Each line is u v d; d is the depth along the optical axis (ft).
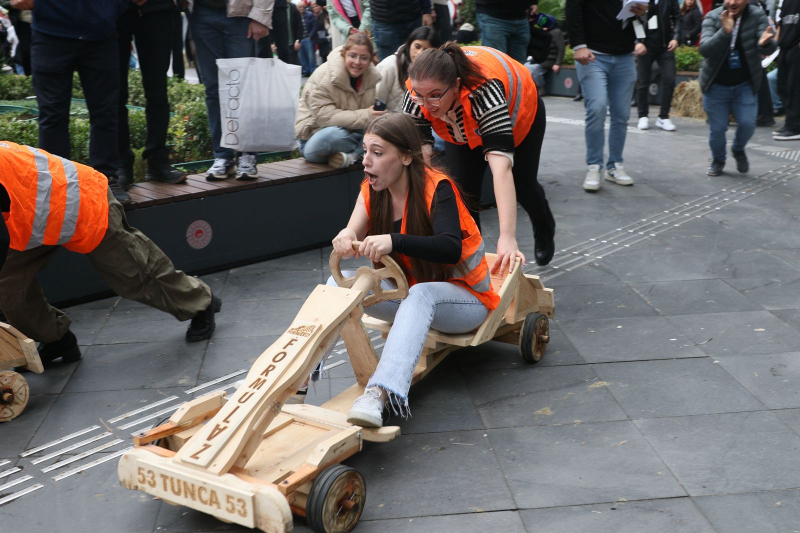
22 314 11.82
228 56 17.83
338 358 12.66
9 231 10.78
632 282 15.72
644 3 20.93
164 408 11.25
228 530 8.36
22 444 10.32
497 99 11.03
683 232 18.89
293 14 46.42
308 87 18.86
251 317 14.60
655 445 9.73
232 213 17.19
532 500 8.67
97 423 10.85
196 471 7.76
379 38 24.61
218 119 18.01
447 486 9.00
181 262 16.65
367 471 9.36
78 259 15.28
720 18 22.88
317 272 17.08
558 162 26.96
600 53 21.98
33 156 11.08
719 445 9.68
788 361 11.96
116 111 15.90
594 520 8.28
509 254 10.52
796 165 25.50
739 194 22.17
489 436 10.11
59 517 8.73
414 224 9.85
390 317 10.64
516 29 23.06
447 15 27.68
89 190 11.60
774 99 35.09
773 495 8.62
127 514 8.76
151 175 17.67
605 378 11.64
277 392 8.20
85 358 13.02
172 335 13.89
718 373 11.66
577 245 18.22
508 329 12.23
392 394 9.29
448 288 10.16
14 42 37.09
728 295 14.82
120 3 15.46
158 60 17.13
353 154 18.88
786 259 16.71
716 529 8.07
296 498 8.29
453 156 13.42
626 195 22.47
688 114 36.52
